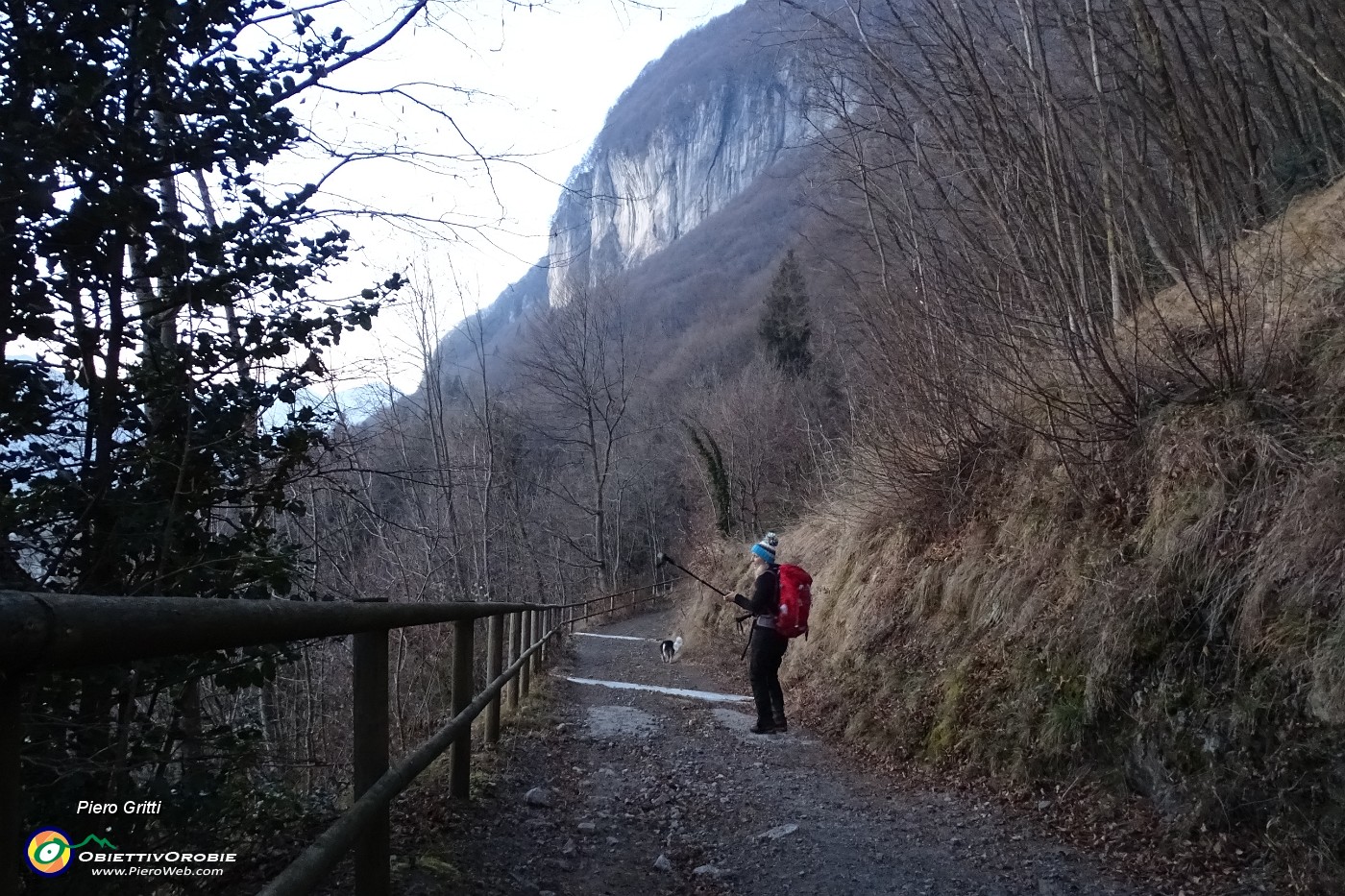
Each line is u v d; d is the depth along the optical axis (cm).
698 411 4003
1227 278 634
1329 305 615
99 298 378
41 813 288
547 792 573
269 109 429
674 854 488
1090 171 853
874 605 961
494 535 2289
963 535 870
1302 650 475
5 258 340
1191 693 523
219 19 409
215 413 388
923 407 897
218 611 186
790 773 681
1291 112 948
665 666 1585
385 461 822
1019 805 571
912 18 809
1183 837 477
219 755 349
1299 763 451
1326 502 500
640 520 4578
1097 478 687
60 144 344
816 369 3559
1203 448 599
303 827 387
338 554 1145
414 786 530
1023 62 730
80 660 146
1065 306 689
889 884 448
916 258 850
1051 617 662
